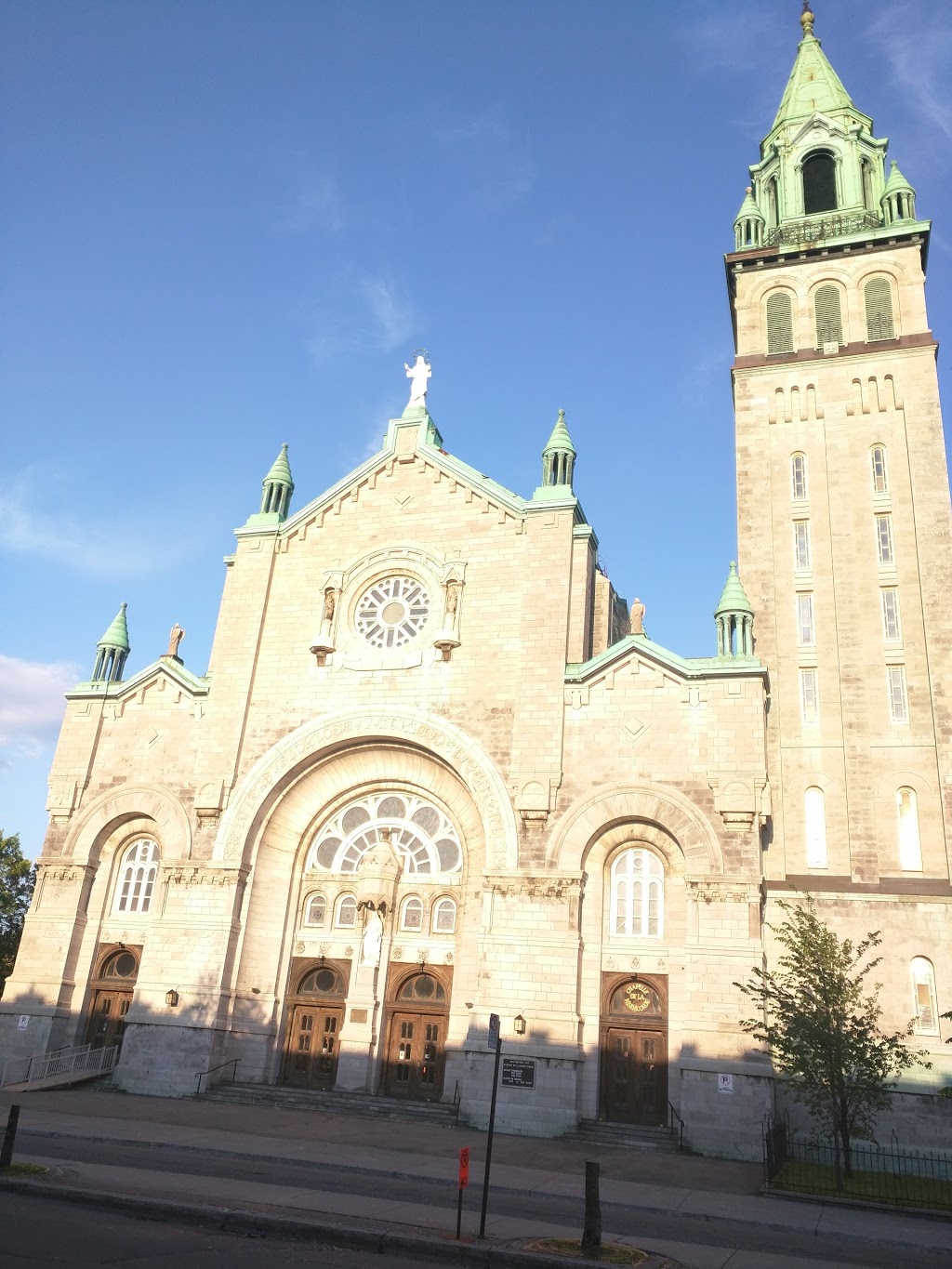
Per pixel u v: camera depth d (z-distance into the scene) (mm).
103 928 39812
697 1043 31141
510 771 36469
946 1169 29750
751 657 35562
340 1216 16922
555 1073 32094
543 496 40438
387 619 41250
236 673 41125
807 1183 24578
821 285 46156
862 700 37469
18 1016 38156
